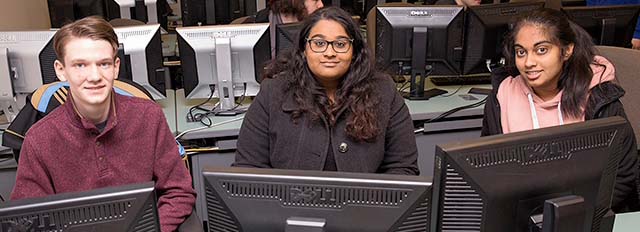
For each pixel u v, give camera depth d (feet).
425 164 8.68
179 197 4.87
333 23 5.10
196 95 8.48
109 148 4.66
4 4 13.97
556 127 3.01
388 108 5.37
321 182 2.79
